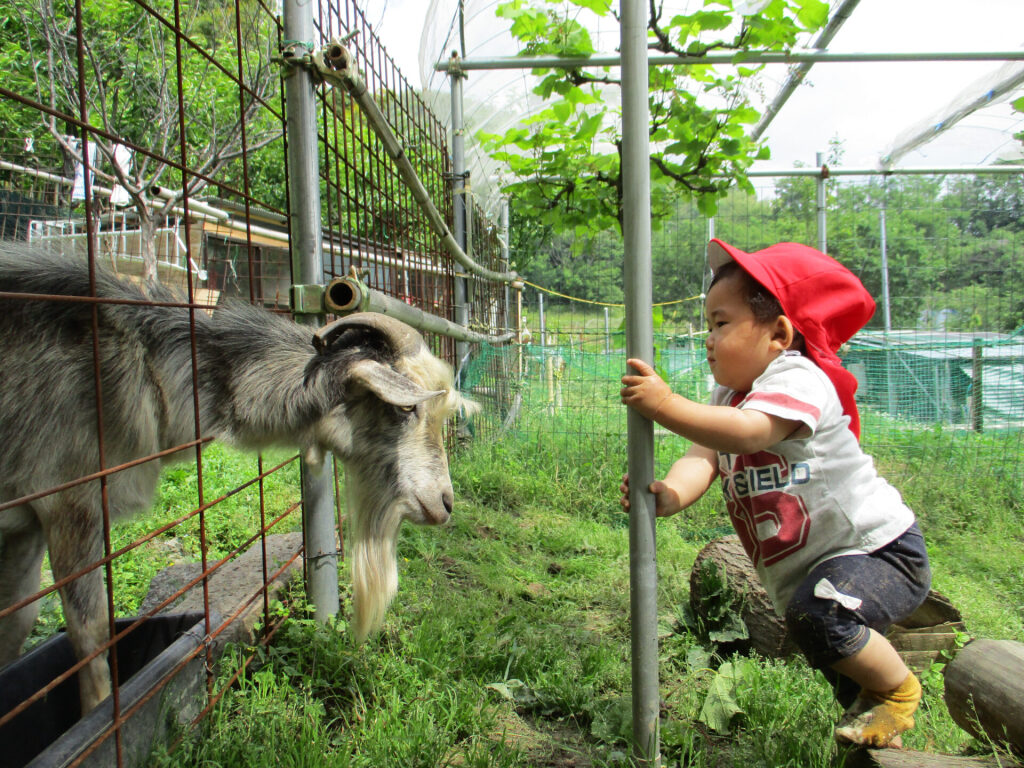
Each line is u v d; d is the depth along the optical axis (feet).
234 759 6.86
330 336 8.52
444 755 7.29
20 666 7.47
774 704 8.00
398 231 16.19
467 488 17.70
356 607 8.95
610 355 27.17
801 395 6.16
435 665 8.75
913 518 6.91
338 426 8.80
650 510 6.46
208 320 8.89
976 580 13.58
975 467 20.10
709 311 7.02
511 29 16.17
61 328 7.57
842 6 14.99
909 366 25.71
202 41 30.12
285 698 8.09
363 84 9.80
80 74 5.34
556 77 16.28
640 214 6.24
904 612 6.50
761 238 31.73
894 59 16.44
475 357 23.04
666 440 22.18
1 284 7.40
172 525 6.93
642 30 6.12
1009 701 6.72
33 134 26.68
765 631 9.66
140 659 8.38
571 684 8.66
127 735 6.40
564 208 18.39
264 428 8.73
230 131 28.40
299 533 13.10
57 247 9.05
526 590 12.10
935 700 8.45
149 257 21.45
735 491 7.06
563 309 44.91
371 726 7.56
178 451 8.73
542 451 20.86
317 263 9.55
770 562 6.84
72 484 5.30
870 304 6.75
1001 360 24.32
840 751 6.72
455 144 20.56
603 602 11.86
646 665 6.57
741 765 7.08
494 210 29.55
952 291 33.81
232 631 8.58
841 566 6.44
